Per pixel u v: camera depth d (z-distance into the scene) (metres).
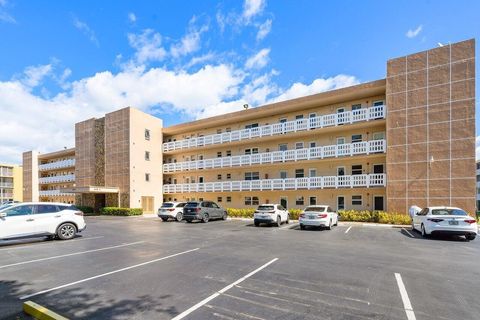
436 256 8.91
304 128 24.16
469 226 11.96
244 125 29.73
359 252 9.56
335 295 5.43
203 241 12.04
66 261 8.32
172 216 23.03
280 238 12.90
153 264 7.89
